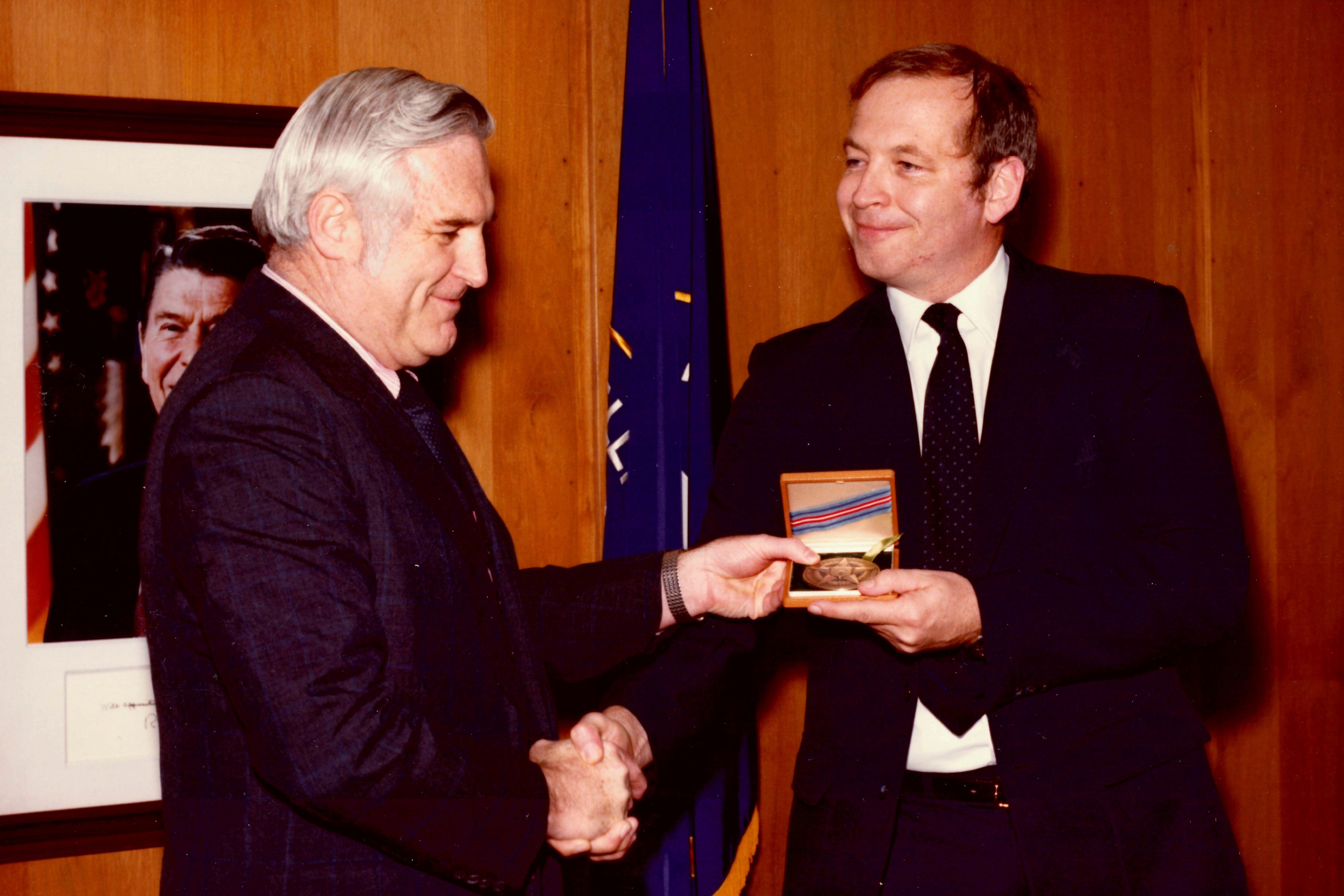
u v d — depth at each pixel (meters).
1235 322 2.71
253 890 1.05
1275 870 2.75
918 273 1.54
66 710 1.90
